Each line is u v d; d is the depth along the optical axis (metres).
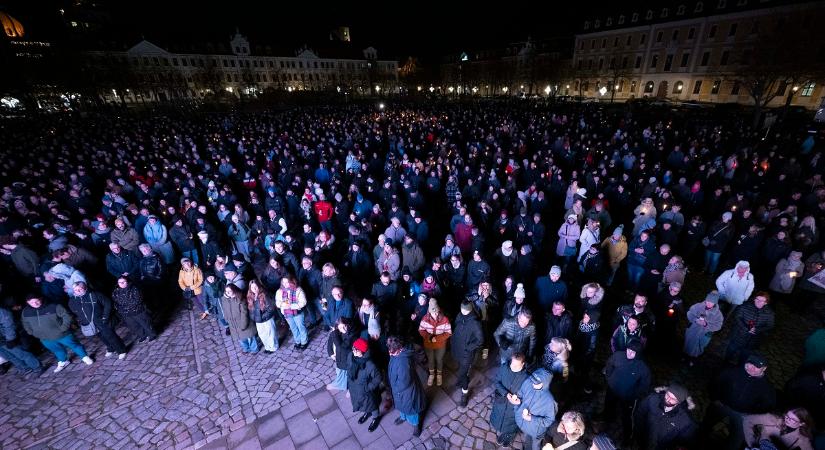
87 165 15.15
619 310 4.89
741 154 13.39
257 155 16.92
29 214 9.34
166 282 8.04
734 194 9.88
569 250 8.03
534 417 3.87
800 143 15.70
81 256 7.73
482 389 5.58
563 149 15.28
